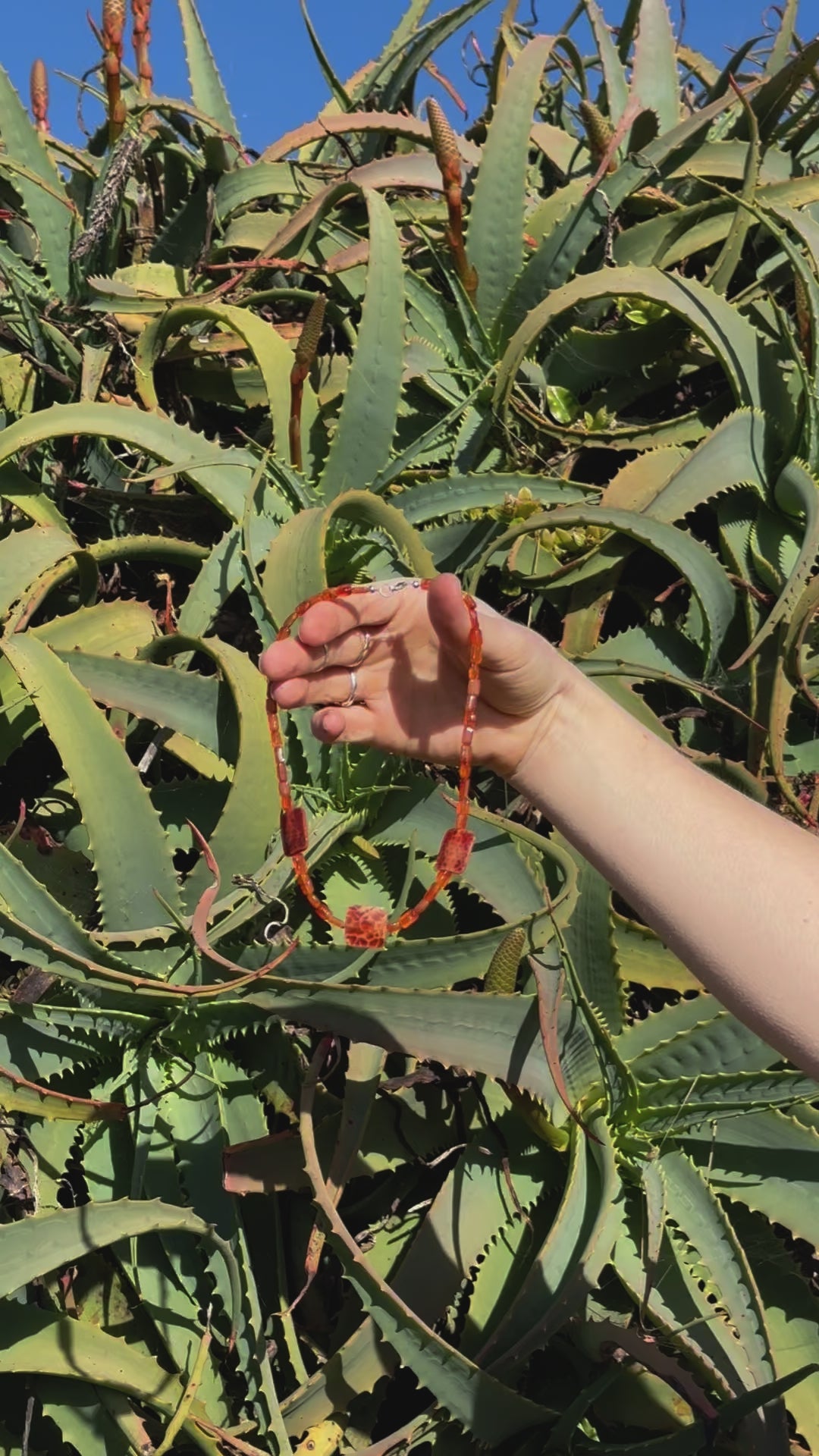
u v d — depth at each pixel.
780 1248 1.14
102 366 1.38
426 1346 0.96
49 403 1.47
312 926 1.18
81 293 1.42
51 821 1.27
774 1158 1.12
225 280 1.56
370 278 1.25
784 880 0.69
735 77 1.75
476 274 1.43
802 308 1.42
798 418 1.33
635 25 1.89
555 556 1.35
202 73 1.75
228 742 1.19
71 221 1.46
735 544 1.37
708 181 1.47
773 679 1.27
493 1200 1.10
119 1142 1.11
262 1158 1.08
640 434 1.42
